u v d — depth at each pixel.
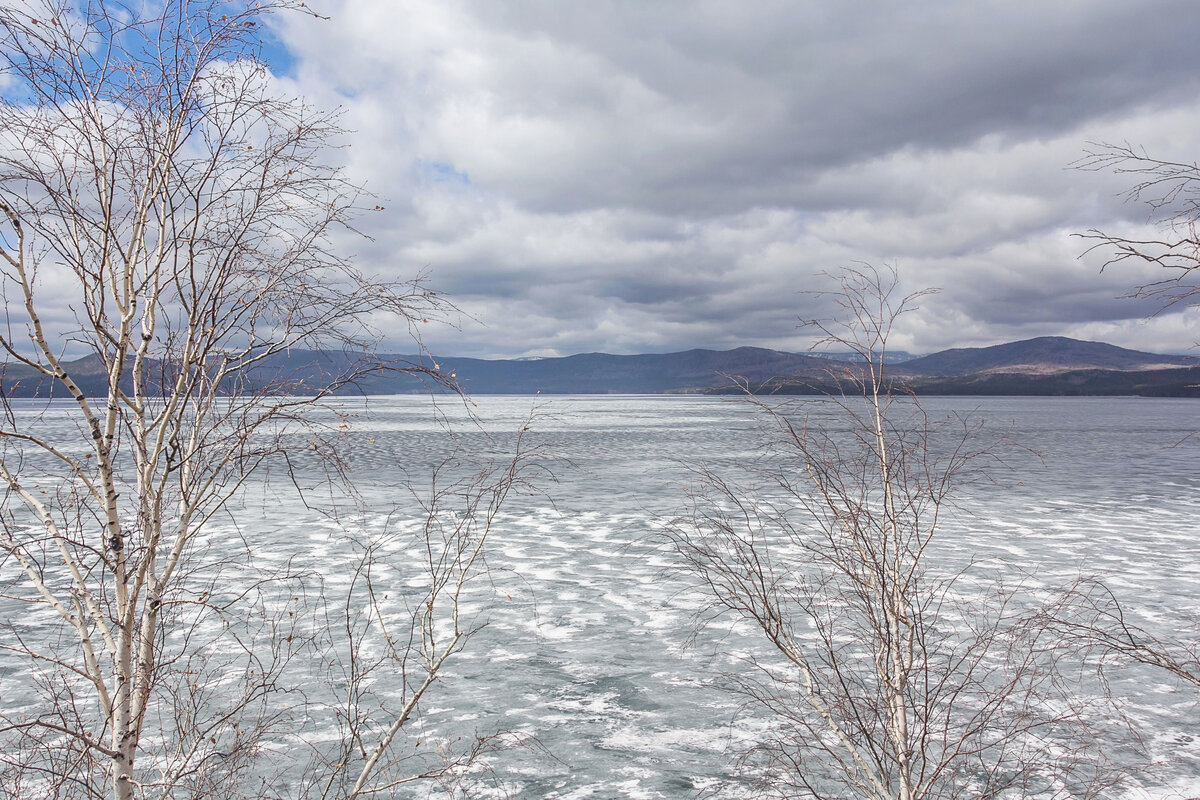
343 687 5.89
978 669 5.79
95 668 2.38
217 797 3.15
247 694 3.44
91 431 2.30
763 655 6.55
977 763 4.36
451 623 7.55
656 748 5.00
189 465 2.58
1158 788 4.33
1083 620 7.02
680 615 7.84
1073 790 4.21
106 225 2.28
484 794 4.42
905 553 3.32
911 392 3.29
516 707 5.66
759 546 9.33
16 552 2.38
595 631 7.36
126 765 2.36
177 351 2.45
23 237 2.18
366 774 3.08
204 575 8.89
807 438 3.39
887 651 3.22
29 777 3.40
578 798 4.39
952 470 3.47
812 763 4.50
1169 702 5.50
